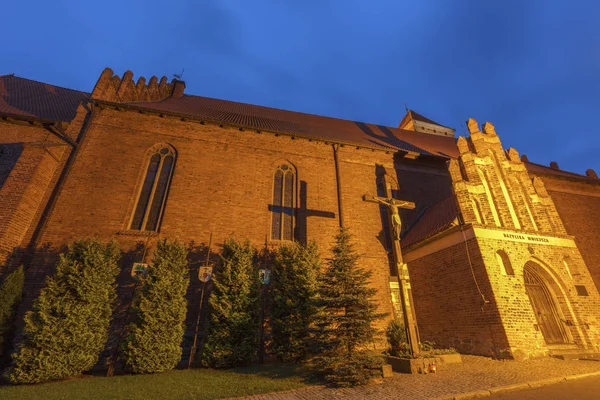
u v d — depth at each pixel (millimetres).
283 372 9078
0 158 12648
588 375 8352
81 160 13664
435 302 13734
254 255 13906
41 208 12242
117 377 8648
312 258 12914
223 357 10078
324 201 16531
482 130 16734
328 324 8609
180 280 10820
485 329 11352
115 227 12836
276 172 16859
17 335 10086
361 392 6953
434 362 9023
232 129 16797
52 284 9367
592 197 21344
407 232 17703
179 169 14859
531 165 25547
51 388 7414
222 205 14578
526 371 8711
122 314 11312
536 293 13039
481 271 11922
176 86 23516
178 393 6910
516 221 14234
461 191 13578
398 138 25797
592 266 17594
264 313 12469
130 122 15336
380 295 14609
